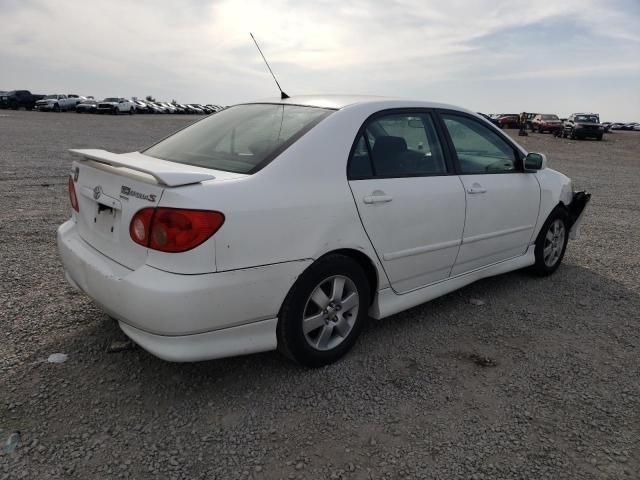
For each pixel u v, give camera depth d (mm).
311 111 3381
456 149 3996
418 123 3771
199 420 2668
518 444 2588
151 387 2924
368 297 3383
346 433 2623
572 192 5254
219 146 3277
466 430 2678
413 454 2488
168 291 2490
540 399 2979
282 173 2893
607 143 32500
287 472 2346
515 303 4398
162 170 2613
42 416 2629
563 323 4023
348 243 3113
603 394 3055
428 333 3766
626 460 2500
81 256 2988
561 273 5258
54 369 3039
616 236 6973
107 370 3062
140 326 2619
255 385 2998
